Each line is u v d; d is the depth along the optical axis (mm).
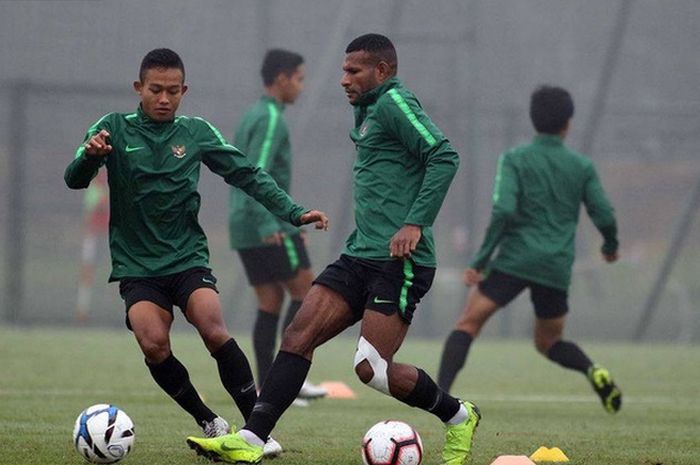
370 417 31312
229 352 21828
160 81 21953
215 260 92625
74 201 93875
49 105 91875
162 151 22141
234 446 20250
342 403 35406
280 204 22359
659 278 76500
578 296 91750
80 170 21500
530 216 34094
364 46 21578
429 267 21000
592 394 40969
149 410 31406
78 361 47469
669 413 34656
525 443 26391
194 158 22391
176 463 21391
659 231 99062
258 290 35219
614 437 28047
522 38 95250
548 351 34562
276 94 34500
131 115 22391
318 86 81875
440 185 20453
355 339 76000
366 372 20578
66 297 87812
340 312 21000
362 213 21234
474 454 24297
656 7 97688
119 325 78875
